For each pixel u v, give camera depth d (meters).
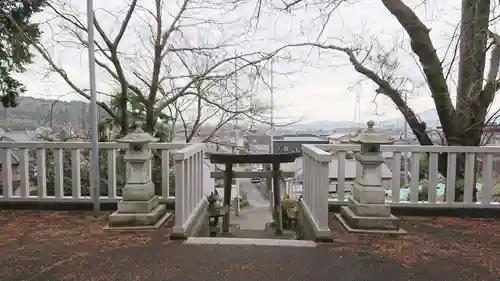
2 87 5.42
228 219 4.92
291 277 2.57
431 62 5.09
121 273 2.62
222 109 6.68
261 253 3.02
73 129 6.15
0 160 4.40
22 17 5.24
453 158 4.16
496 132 5.21
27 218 4.02
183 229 3.33
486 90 5.00
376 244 3.23
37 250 3.05
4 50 5.12
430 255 2.99
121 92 6.04
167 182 4.33
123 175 5.65
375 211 3.53
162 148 4.30
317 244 3.23
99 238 3.34
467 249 3.14
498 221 3.99
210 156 4.71
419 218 4.10
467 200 4.18
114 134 6.32
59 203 4.36
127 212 3.62
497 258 2.94
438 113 5.23
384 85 5.70
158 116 6.35
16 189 5.63
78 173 4.39
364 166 3.59
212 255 2.97
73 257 2.90
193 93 6.50
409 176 4.83
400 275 2.61
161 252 3.02
